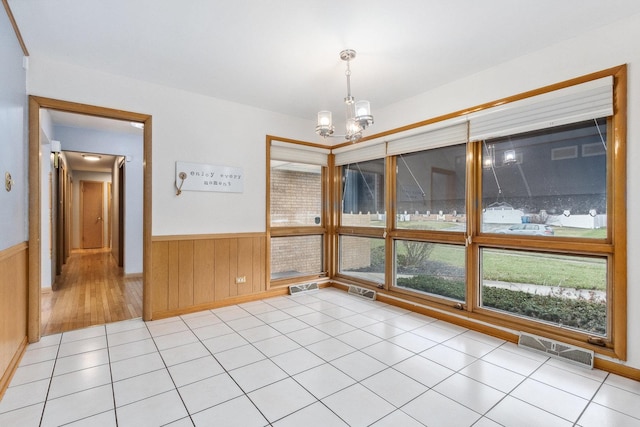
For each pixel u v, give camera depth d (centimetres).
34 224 271
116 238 684
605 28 226
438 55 269
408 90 344
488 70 292
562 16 216
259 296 406
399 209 392
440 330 306
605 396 198
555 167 262
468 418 176
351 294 436
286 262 445
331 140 478
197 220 357
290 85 333
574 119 241
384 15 215
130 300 400
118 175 643
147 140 327
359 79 317
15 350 232
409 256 380
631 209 219
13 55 226
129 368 229
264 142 409
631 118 218
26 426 168
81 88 292
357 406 187
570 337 249
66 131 477
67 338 282
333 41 248
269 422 173
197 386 207
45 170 429
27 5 206
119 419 174
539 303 272
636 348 217
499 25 226
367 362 240
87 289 455
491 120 291
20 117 248
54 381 211
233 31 235
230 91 350
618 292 223
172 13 214
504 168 294
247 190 394
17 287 239
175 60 281
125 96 314
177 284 344
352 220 462
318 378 217
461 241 320
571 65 242
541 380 216
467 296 314
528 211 278
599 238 239
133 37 244
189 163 351
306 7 206
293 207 452
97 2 203
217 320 330
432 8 207
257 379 216
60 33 238
